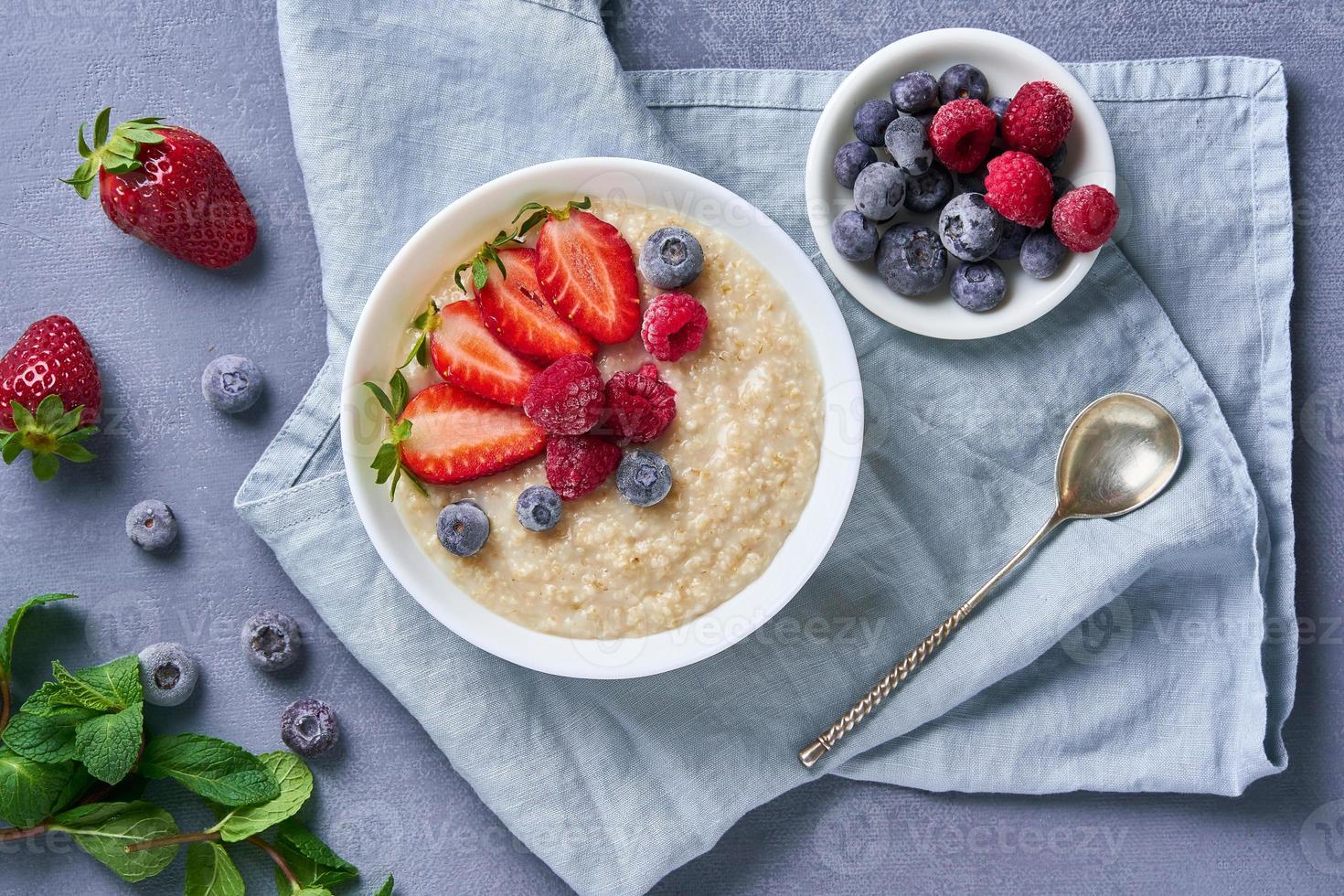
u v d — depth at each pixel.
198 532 0.59
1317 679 0.60
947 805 0.60
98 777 0.56
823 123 0.57
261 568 0.59
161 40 0.59
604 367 0.54
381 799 0.60
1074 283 0.56
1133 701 0.59
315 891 0.58
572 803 0.59
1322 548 0.59
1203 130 0.58
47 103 0.59
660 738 0.59
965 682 0.59
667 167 0.54
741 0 0.59
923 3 0.59
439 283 0.55
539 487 0.54
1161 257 0.58
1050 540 0.59
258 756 0.58
